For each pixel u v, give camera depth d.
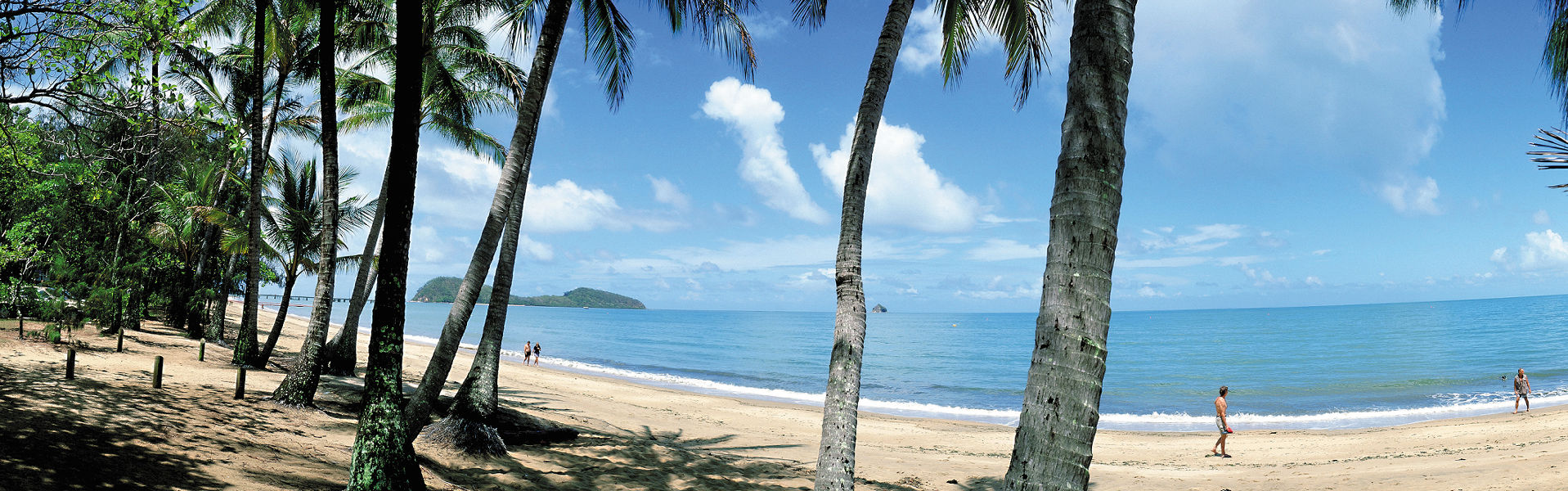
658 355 60.44
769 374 44.47
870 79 7.11
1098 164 3.32
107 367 12.11
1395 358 51.06
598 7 12.55
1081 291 3.22
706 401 25.28
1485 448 15.34
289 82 21.31
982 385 38.62
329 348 17.56
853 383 6.46
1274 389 34.84
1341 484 12.10
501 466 9.66
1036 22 9.59
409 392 15.20
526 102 10.16
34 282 16.77
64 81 8.18
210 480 6.51
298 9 16.44
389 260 7.04
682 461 11.63
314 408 11.48
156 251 23.84
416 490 6.93
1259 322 143.75
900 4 7.34
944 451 16.73
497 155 20.31
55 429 7.09
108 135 12.54
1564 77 5.00
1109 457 16.30
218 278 31.91
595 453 11.28
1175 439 18.98
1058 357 3.20
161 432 7.77
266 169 22.84
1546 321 98.19
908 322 199.75
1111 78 3.41
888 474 13.04
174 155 18.30
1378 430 19.56
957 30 10.27
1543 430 17.27
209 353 18.78
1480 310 160.00
